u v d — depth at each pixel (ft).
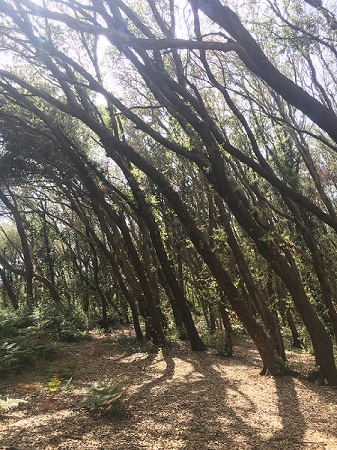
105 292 83.15
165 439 17.58
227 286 32.37
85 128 49.90
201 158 28.19
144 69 25.11
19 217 68.69
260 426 20.03
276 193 41.24
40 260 89.76
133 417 20.25
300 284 31.37
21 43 31.58
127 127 51.62
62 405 22.25
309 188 49.52
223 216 34.06
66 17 18.65
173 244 54.70
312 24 24.53
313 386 29.58
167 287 53.98
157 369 34.81
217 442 17.58
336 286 40.91
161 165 52.13
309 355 47.75
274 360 32.89
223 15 16.38
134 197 41.39
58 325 54.70
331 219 22.75
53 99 30.35
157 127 52.49
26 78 44.19
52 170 53.67
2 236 116.37
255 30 24.71
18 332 40.91
